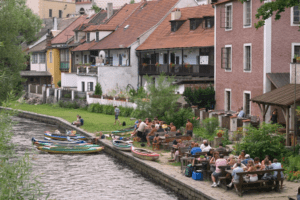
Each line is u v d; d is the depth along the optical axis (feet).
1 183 46.32
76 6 377.09
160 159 91.66
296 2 79.25
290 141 85.30
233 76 124.36
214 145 97.14
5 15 168.55
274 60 108.99
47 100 225.15
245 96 118.93
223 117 106.52
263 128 82.74
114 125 142.61
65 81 239.50
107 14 244.63
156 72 180.55
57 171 93.04
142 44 194.80
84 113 180.34
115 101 174.19
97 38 224.74
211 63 153.38
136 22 216.74
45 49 266.98
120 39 208.74
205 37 158.92
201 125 116.88
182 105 134.82
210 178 73.05
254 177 64.59
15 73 173.06
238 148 83.10
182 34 176.04
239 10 120.06
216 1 131.34
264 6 81.82
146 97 130.21
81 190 79.10
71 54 243.40
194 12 183.21
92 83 200.85
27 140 130.00
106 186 81.61
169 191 77.25
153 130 106.63
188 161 78.74
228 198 62.44
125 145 102.89
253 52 114.01
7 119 53.31
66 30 270.46
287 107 82.89
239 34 120.47
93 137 121.90
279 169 65.41
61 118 167.02
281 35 109.09
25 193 48.24
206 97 133.69
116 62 208.13
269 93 95.61
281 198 62.28
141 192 77.25
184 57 168.86
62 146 112.88
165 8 210.18
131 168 96.43
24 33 258.57
